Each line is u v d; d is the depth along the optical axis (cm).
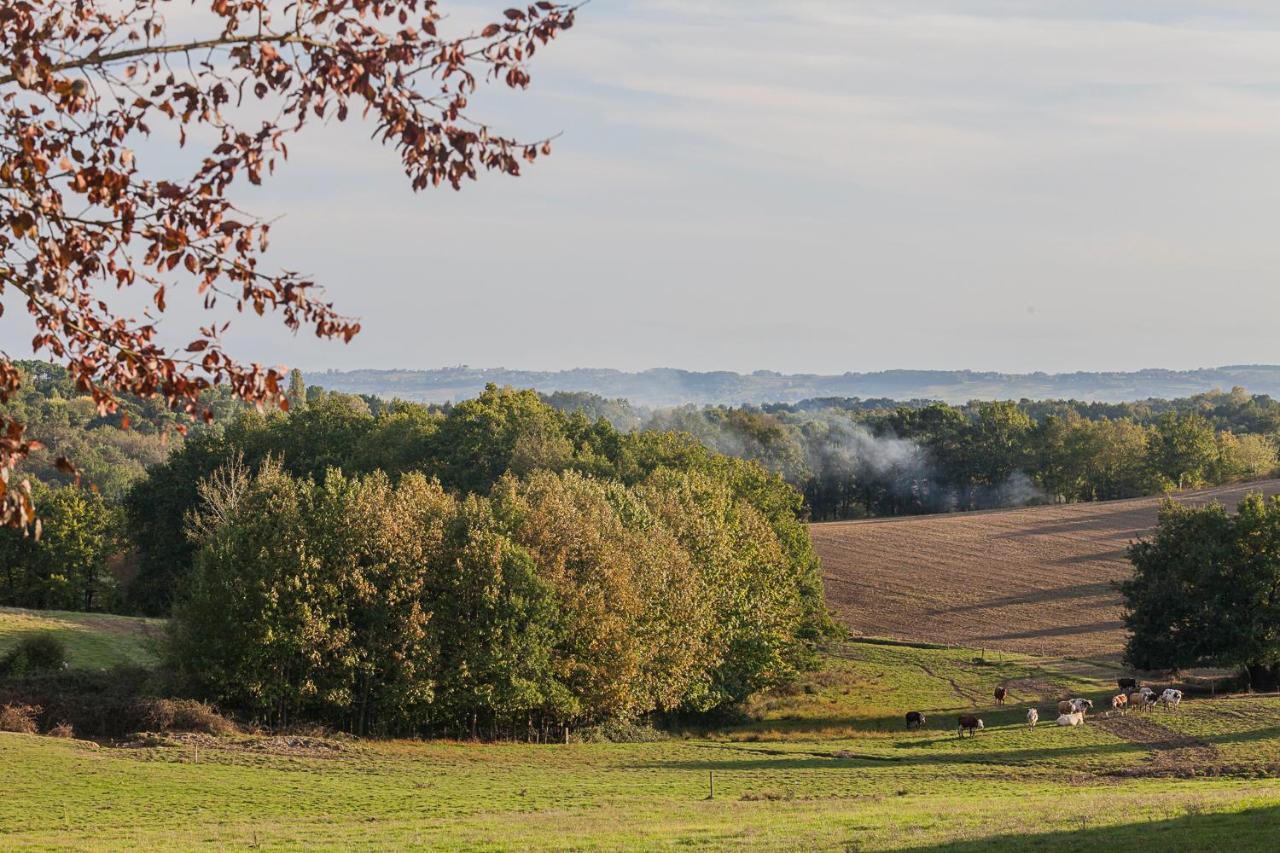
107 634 10812
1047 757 7856
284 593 8300
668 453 14825
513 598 8719
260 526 8794
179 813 5216
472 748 8119
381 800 5722
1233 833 3625
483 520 9256
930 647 14000
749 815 4991
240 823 4966
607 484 12006
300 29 1462
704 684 10344
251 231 1457
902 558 18588
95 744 6900
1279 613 11019
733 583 11094
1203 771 6869
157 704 7612
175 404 1468
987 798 5706
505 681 8612
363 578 8594
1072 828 3972
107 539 15112
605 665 9044
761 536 11988
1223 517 11625
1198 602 11212
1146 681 12000
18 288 1404
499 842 4147
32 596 14525
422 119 1480
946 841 3812
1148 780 6619
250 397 1473
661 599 9788
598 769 7275
